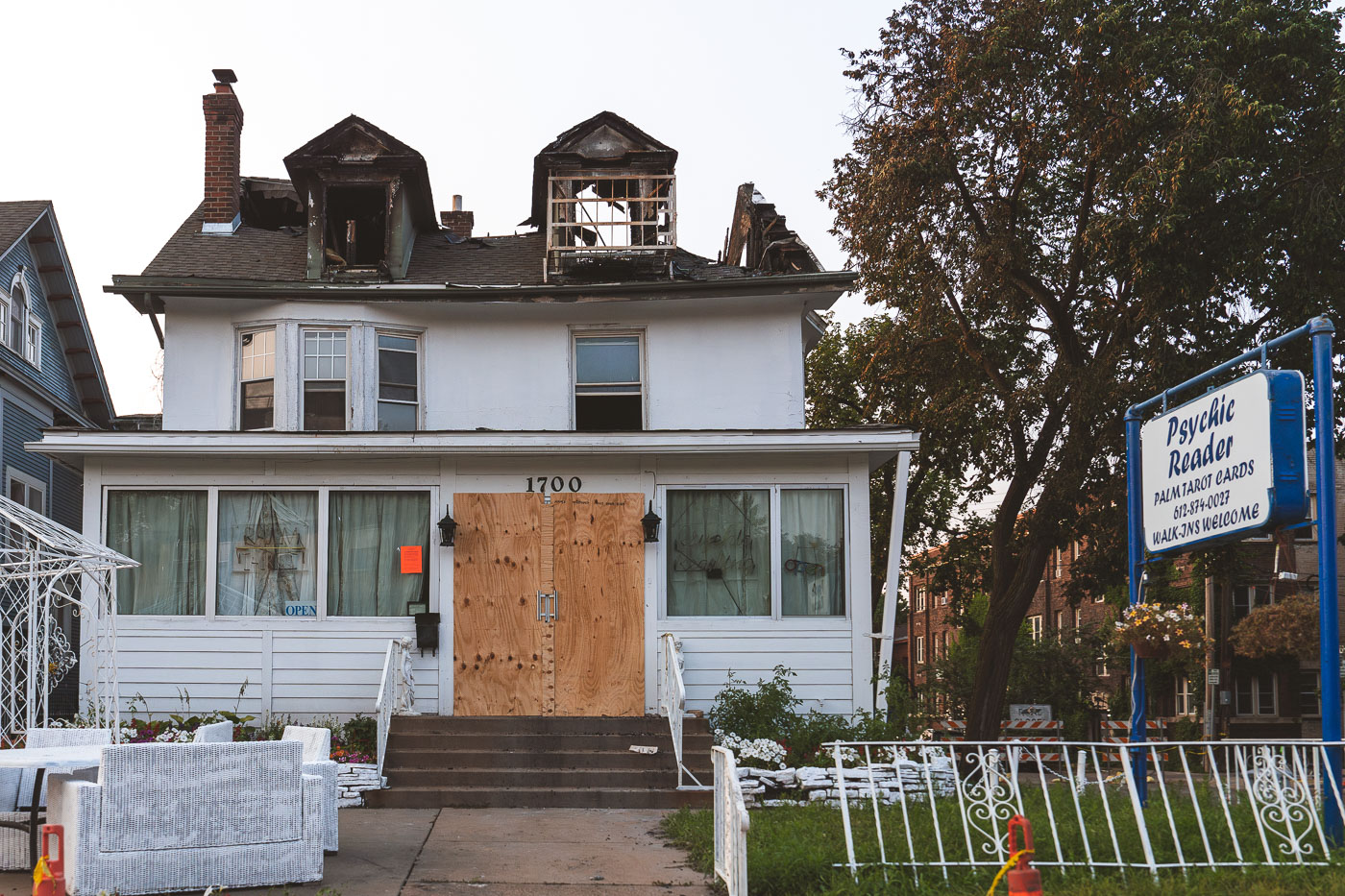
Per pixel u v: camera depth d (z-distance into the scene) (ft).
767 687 52.60
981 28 70.85
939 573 112.06
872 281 77.97
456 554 54.80
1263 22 65.51
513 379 60.80
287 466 55.06
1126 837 28.91
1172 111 64.95
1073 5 64.64
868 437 54.39
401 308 60.59
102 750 25.68
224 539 54.80
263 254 65.41
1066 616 169.37
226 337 60.18
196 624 53.83
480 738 48.06
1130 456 38.86
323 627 54.19
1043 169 72.95
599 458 55.57
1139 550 38.29
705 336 61.11
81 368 82.17
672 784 45.55
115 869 25.45
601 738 48.21
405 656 52.11
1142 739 35.37
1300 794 30.48
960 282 73.92
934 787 44.83
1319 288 68.64
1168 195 62.69
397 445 53.72
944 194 73.20
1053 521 74.08
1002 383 78.18
